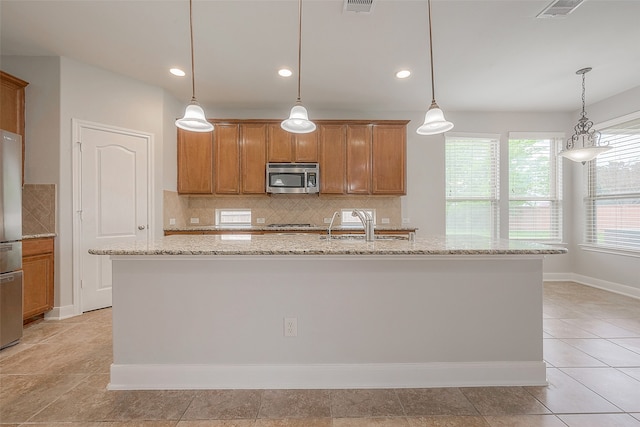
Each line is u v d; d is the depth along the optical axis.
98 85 3.28
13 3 2.28
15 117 2.93
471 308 1.88
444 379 1.87
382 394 1.79
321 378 1.86
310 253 1.70
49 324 2.87
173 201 4.07
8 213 2.39
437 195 4.61
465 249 1.73
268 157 4.23
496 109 4.54
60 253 3.04
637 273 3.74
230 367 1.85
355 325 1.87
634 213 3.80
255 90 3.85
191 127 2.36
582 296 3.77
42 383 1.89
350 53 2.98
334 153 4.26
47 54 3.00
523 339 1.89
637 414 1.60
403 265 1.87
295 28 2.59
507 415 1.60
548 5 2.29
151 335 1.85
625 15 2.40
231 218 4.59
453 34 2.67
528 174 4.69
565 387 1.84
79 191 3.16
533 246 1.86
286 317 1.86
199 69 3.30
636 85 3.71
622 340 2.50
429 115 2.15
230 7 2.33
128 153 3.51
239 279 1.86
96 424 1.53
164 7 2.33
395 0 2.24
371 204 4.61
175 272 1.85
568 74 3.42
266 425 1.53
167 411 1.63
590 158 3.11
